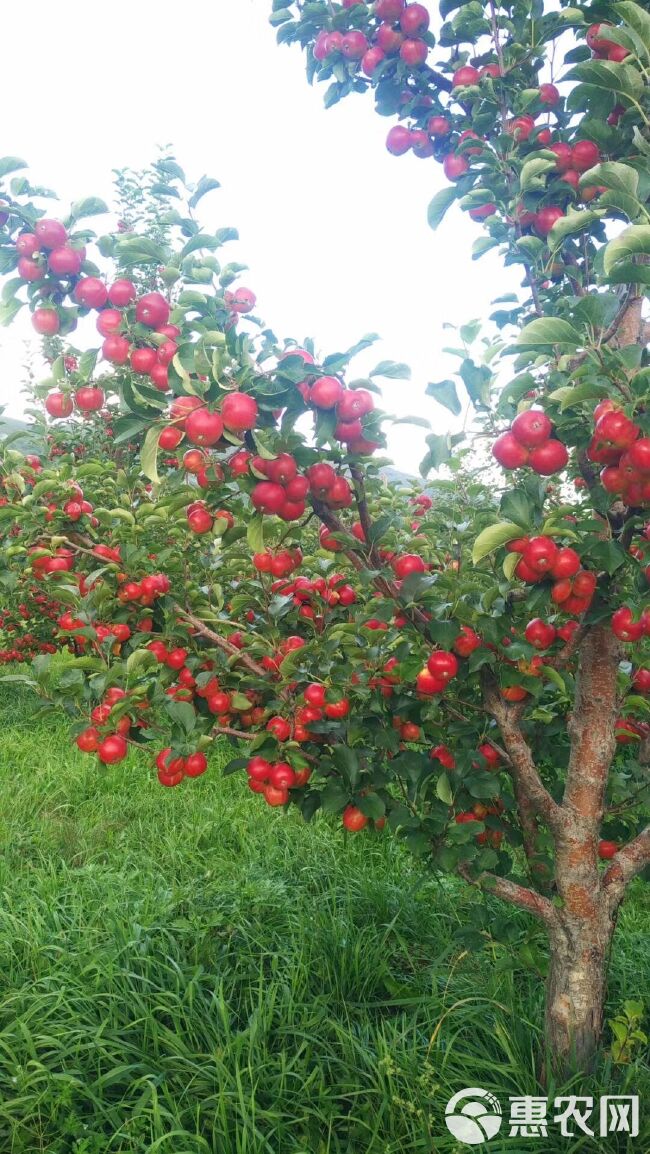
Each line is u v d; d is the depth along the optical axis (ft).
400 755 4.75
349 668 4.67
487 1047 4.95
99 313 4.09
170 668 4.96
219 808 8.51
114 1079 4.62
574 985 4.57
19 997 5.10
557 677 4.34
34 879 6.89
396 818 4.75
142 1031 4.98
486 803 5.26
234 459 3.98
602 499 3.92
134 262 4.19
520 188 4.76
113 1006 5.01
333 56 5.54
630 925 6.38
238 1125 4.25
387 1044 4.74
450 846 4.73
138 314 4.00
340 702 4.65
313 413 3.87
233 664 5.12
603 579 4.12
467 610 4.27
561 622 4.83
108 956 5.47
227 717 5.28
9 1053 4.70
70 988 5.23
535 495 3.84
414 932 6.16
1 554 5.70
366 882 6.57
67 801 8.99
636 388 3.36
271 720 4.81
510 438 3.69
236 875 6.95
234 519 4.99
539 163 4.42
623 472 3.45
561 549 3.79
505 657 4.43
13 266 4.10
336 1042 4.92
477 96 5.11
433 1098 4.43
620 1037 4.52
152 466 3.87
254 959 5.71
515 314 5.48
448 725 4.92
